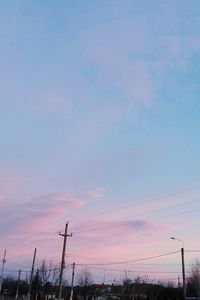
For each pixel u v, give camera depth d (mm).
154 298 124812
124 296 133125
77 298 134375
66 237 72375
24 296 134500
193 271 122312
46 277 125562
